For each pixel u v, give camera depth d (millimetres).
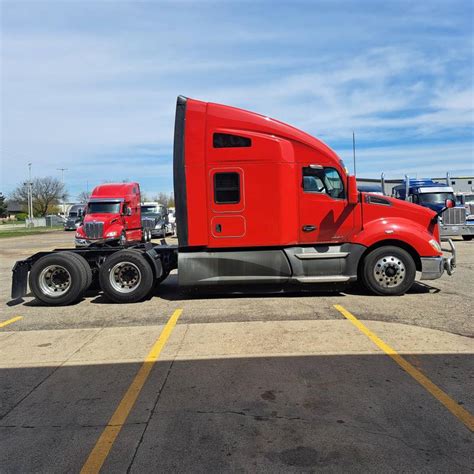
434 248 8344
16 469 3014
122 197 22938
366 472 2885
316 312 7168
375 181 39125
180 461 3057
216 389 4242
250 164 8055
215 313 7320
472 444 3201
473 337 5715
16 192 108875
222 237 8133
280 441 3283
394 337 5719
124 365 4961
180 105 8125
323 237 8234
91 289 9891
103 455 3156
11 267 15969
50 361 5160
